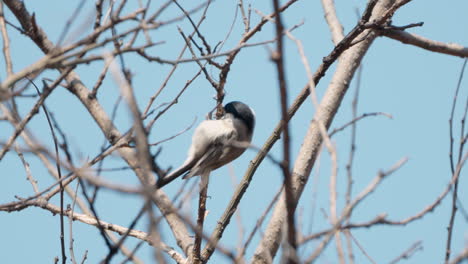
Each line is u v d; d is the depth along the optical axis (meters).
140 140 5.00
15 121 7.50
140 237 9.10
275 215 8.62
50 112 6.56
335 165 5.24
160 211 9.13
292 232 4.69
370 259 6.48
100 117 9.30
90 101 9.46
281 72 4.54
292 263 4.68
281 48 4.55
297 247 4.77
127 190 4.96
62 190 7.66
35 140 6.16
